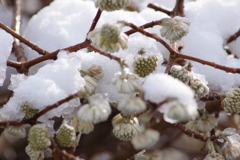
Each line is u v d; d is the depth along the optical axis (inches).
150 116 25.2
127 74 27.0
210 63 28.5
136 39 29.3
